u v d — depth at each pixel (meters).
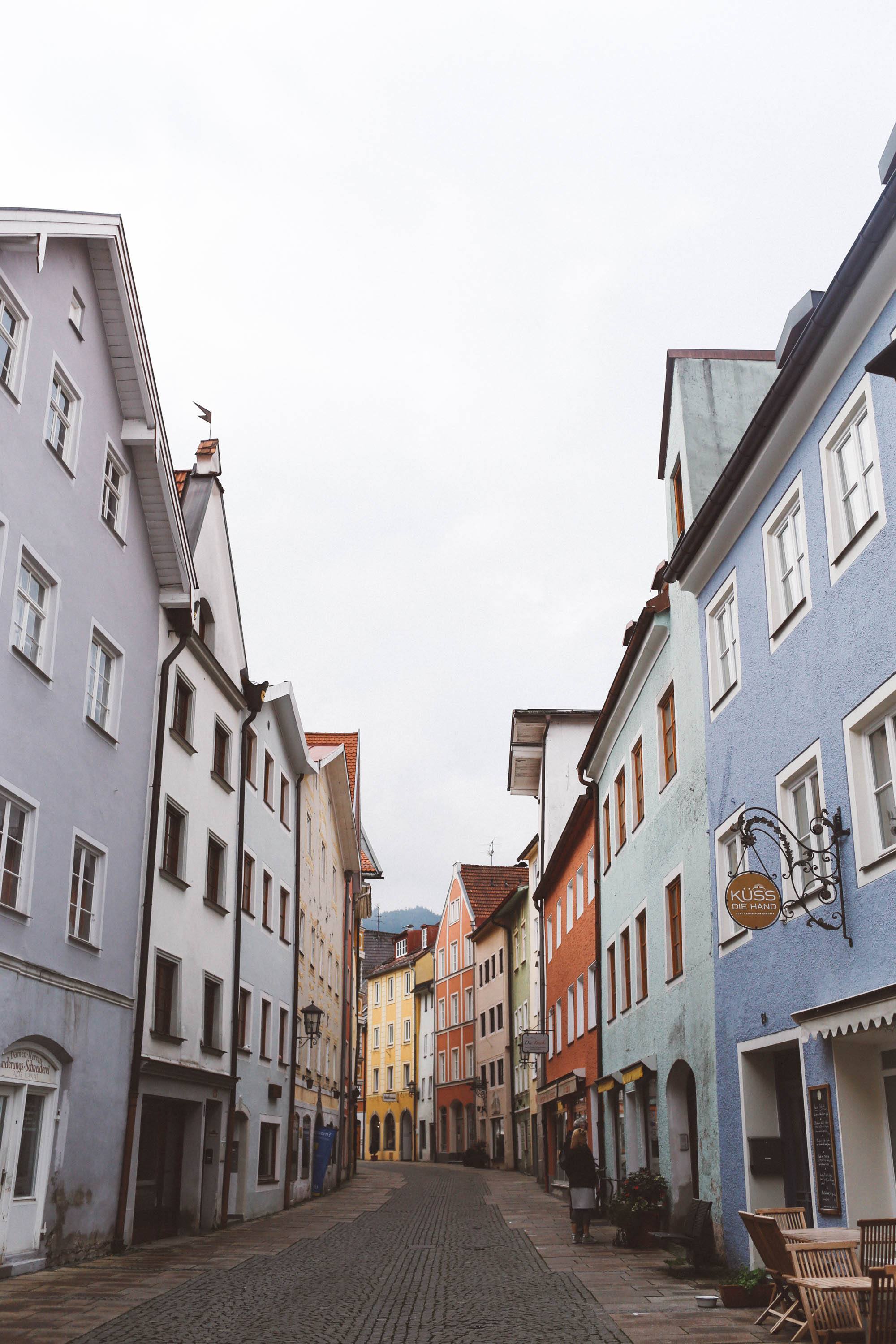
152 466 19.16
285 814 28.98
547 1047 30.89
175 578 20.09
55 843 15.50
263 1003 25.58
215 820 22.34
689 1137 17.69
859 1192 10.68
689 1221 14.62
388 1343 9.77
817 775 12.18
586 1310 11.42
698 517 14.90
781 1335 9.74
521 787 38.22
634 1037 20.86
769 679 13.32
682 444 17.61
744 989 13.81
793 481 12.75
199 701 21.78
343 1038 38.16
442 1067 62.78
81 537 16.98
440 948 64.81
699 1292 12.59
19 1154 14.34
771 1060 13.74
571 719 35.09
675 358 17.86
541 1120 35.72
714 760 15.31
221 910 22.30
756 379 17.70
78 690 16.56
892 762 10.46
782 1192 13.27
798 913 12.20
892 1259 8.82
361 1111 74.12
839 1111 10.87
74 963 15.90
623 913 22.31
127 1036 17.55
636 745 21.19
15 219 15.08
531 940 43.84
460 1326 10.57
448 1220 22.91
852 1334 8.83
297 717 28.14
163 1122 19.34
